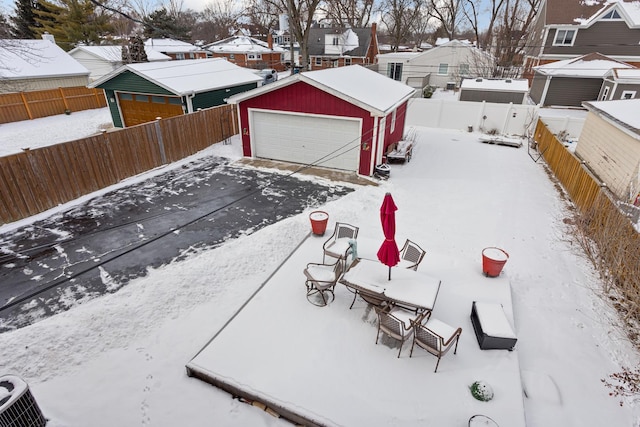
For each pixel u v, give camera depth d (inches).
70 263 309.4
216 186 475.5
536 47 1275.8
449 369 207.2
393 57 1380.4
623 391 205.6
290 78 492.7
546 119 726.5
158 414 189.3
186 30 1920.5
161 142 527.2
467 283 279.9
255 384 195.5
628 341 241.6
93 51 1181.7
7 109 765.3
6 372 206.1
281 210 413.1
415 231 373.1
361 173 519.2
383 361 211.8
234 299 271.7
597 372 217.5
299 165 553.3
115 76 673.6
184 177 502.3
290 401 186.7
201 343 232.8
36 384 203.2
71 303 262.8
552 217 410.6
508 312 251.1
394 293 227.1
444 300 261.1
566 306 271.1
